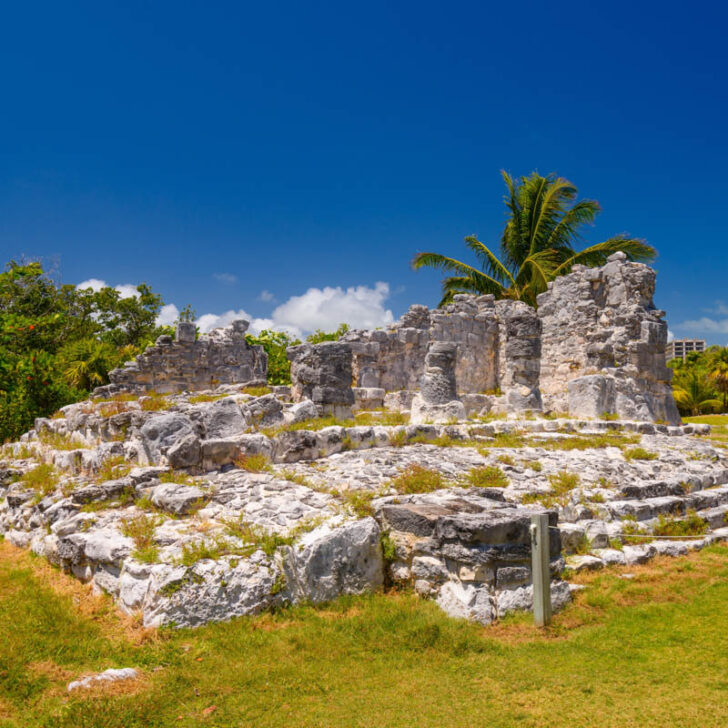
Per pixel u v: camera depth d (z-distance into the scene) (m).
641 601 6.91
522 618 6.24
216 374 23.56
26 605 6.46
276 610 6.16
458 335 23.27
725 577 7.74
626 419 15.61
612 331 18.20
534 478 9.60
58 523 7.67
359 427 10.70
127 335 41.66
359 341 23.19
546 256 31.72
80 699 4.59
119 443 10.09
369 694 4.77
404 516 6.94
